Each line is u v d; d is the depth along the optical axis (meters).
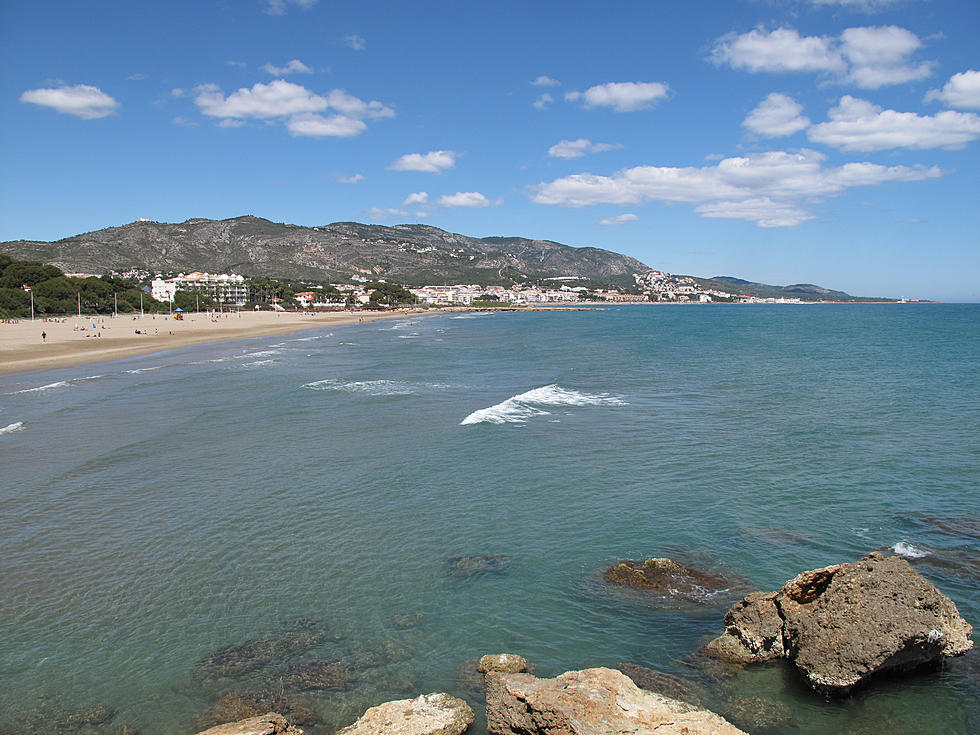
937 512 15.55
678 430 24.44
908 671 9.27
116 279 150.12
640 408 28.92
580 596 11.92
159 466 20.22
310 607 11.67
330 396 32.81
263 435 24.23
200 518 15.88
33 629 10.99
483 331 97.88
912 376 38.59
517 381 38.22
